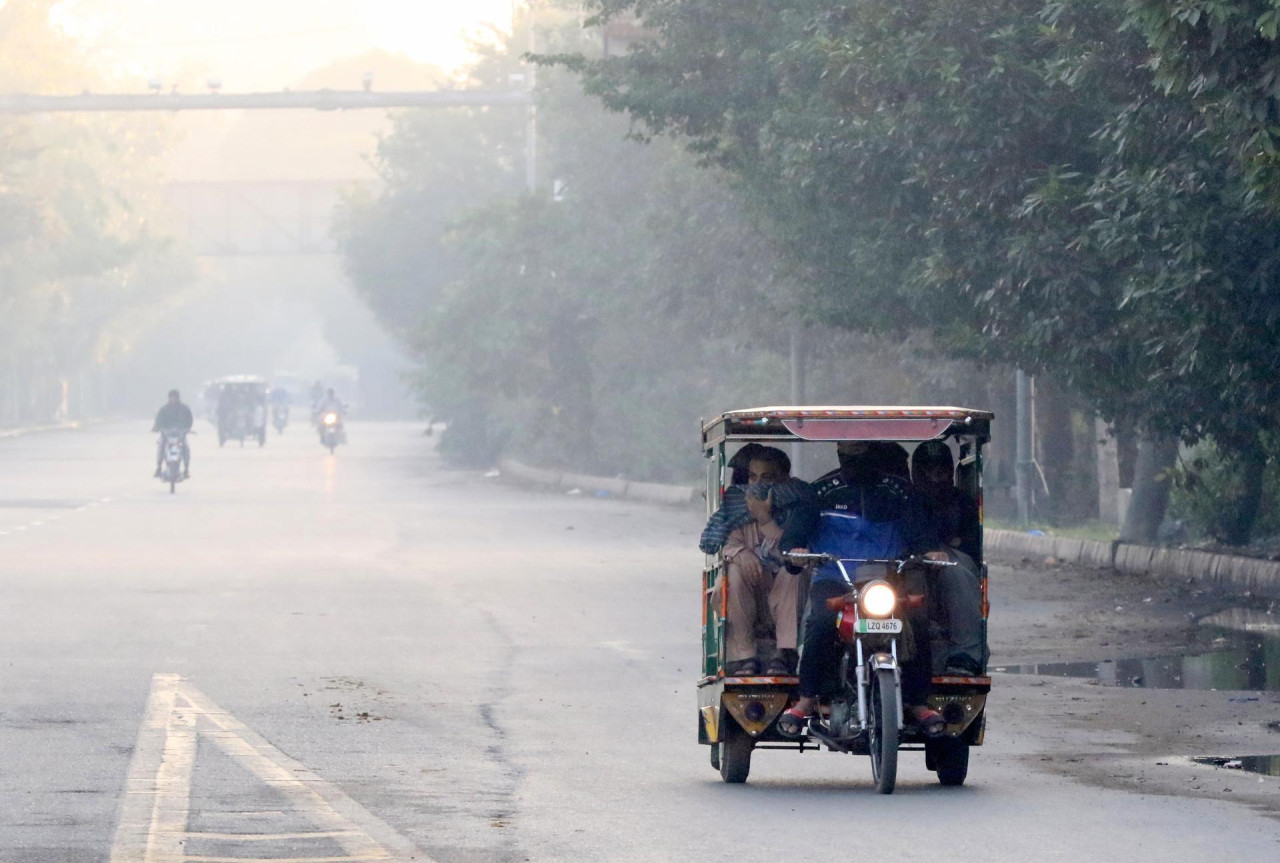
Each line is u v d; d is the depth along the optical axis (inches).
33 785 1299.2
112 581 3100.4
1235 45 1777.8
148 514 4940.9
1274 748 1573.6
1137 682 2007.9
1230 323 2106.3
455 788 1322.6
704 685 1432.1
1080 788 1363.2
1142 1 1758.1
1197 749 1571.1
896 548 1347.2
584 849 1102.4
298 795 1275.8
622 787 1347.2
